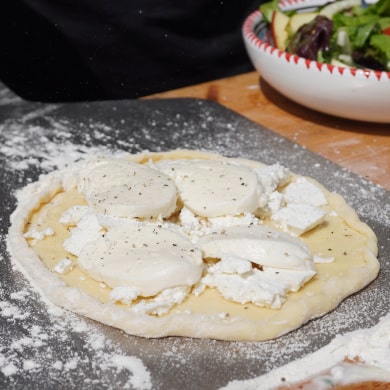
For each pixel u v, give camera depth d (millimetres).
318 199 870
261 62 1045
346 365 727
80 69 1268
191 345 738
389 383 716
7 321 756
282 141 1000
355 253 812
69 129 1024
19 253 806
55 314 763
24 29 1248
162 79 1296
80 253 794
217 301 763
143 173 849
